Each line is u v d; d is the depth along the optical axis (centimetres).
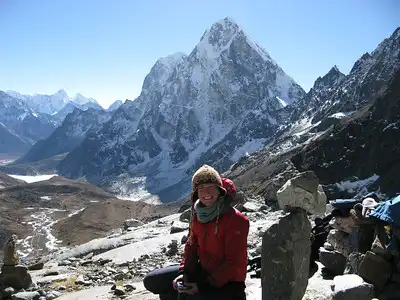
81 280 1092
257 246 1095
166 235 1689
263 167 16775
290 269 513
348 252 709
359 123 9888
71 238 10994
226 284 510
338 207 730
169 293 593
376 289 593
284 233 521
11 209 16425
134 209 14375
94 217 12888
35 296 930
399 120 9056
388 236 621
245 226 511
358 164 8906
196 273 538
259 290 709
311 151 9975
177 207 14438
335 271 731
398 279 584
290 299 509
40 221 14312
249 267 848
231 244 504
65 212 16375
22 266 988
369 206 675
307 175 522
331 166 9225
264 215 1773
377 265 598
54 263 1462
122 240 1800
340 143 9562
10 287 952
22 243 10888
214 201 505
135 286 959
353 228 705
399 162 8231
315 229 808
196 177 507
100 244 1764
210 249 518
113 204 14275
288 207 533
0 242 10975
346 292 539
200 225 519
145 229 2097
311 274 739
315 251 788
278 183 1948
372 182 8412
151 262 1277
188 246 548
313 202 520
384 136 8881
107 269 1230
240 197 2031
